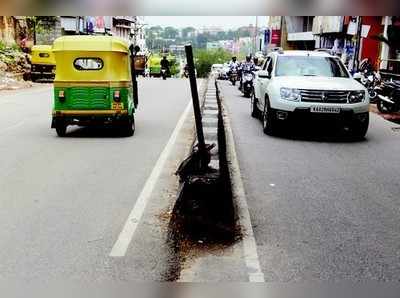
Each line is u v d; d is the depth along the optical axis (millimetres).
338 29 34719
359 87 12227
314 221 6344
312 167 9305
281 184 8086
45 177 8391
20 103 20875
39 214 6504
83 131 13445
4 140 11906
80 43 12211
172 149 10859
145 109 18469
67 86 12242
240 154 10273
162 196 7320
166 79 41781
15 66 33906
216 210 5750
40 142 11672
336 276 4777
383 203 7203
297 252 5324
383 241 5711
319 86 11953
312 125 12078
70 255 5211
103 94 12242
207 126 10578
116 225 6105
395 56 26766
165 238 5676
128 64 12648
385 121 16219
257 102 15188
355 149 11133
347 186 8078
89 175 8531
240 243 5535
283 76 12953
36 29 44250
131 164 9359
